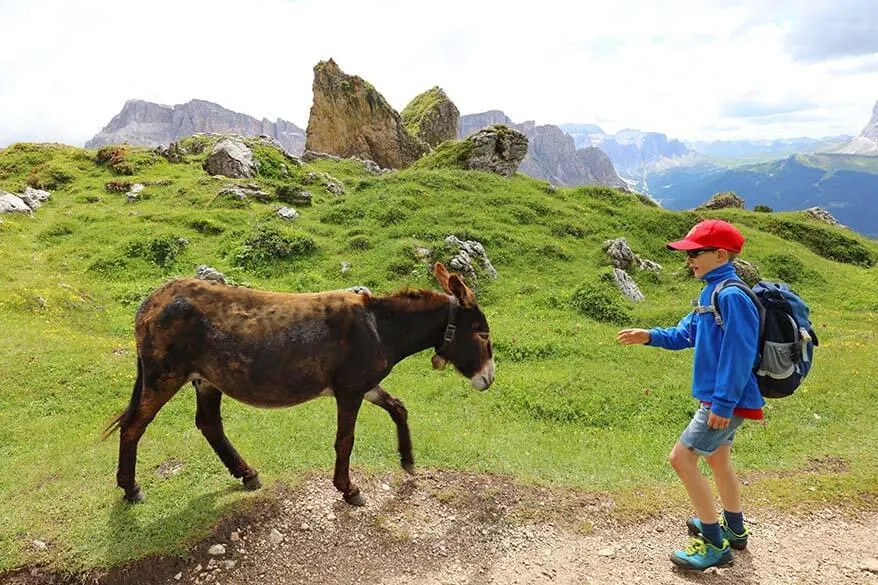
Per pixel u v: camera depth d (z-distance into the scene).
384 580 5.24
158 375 5.46
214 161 32.69
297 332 5.49
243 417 8.54
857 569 5.45
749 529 6.06
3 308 13.34
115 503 5.92
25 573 5.08
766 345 4.53
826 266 29.28
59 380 9.63
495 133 35.31
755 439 9.02
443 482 6.80
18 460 7.02
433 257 20.41
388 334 5.95
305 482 6.50
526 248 23.58
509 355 13.42
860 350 13.90
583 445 8.82
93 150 37.62
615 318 17.78
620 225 29.70
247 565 5.30
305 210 27.20
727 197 44.69
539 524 6.11
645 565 5.48
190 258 20.41
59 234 22.84
